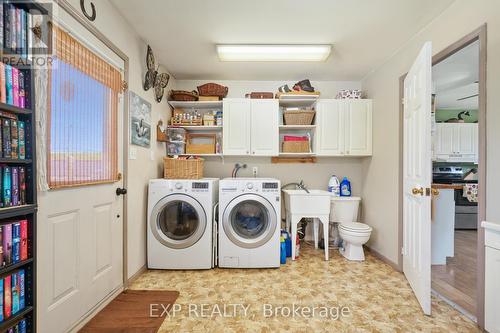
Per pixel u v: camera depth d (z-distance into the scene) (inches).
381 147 107.9
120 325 60.9
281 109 129.7
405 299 73.3
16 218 43.7
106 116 67.6
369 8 70.8
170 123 118.0
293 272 92.4
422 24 78.7
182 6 70.4
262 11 72.6
